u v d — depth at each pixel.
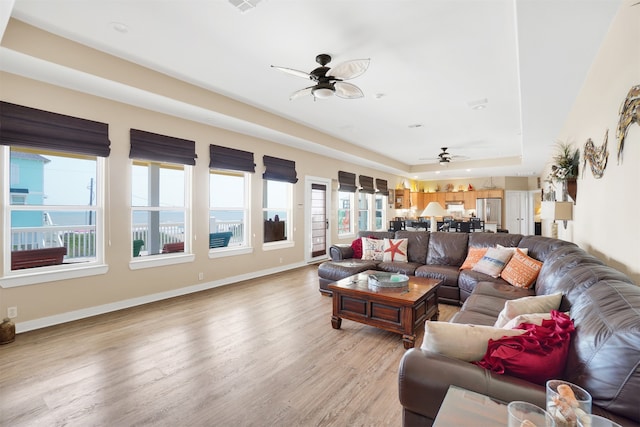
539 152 6.39
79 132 3.30
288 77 3.60
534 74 2.76
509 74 3.44
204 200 4.60
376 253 4.64
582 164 3.14
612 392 0.97
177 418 1.76
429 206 6.34
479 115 4.90
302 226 6.54
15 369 2.27
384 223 9.77
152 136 3.93
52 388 2.04
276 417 1.78
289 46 2.91
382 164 8.40
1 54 2.57
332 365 2.36
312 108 4.67
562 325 1.32
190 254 4.39
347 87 3.13
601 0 1.77
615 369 0.98
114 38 2.80
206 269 4.62
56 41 2.74
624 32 1.79
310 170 6.75
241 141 5.15
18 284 2.92
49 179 3.27
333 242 7.54
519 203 10.58
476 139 6.50
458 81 3.64
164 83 3.51
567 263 2.30
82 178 3.48
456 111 4.71
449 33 2.67
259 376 2.20
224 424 1.72
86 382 2.11
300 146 6.18
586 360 1.09
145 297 3.88
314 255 6.94
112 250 3.58
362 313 2.93
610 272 1.68
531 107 3.64
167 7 2.36
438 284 3.22
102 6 2.35
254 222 5.42
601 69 2.32
